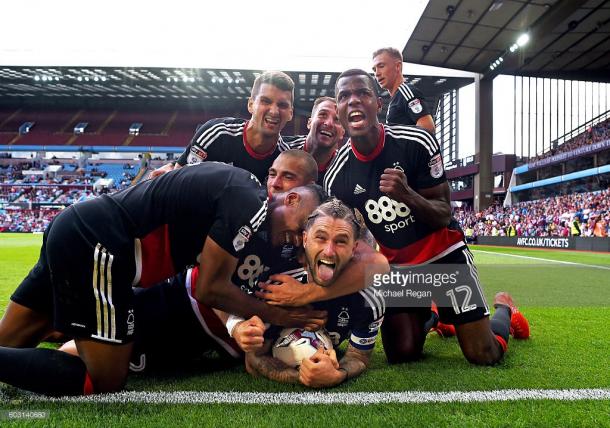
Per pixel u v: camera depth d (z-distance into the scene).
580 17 20.97
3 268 8.30
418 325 2.67
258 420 1.68
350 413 1.76
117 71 33.81
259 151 3.23
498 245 24.02
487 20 20.66
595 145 29.72
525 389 2.07
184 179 2.03
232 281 2.21
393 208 2.65
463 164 38.91
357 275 2.23
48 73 34.66
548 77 28.97
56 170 42.84
